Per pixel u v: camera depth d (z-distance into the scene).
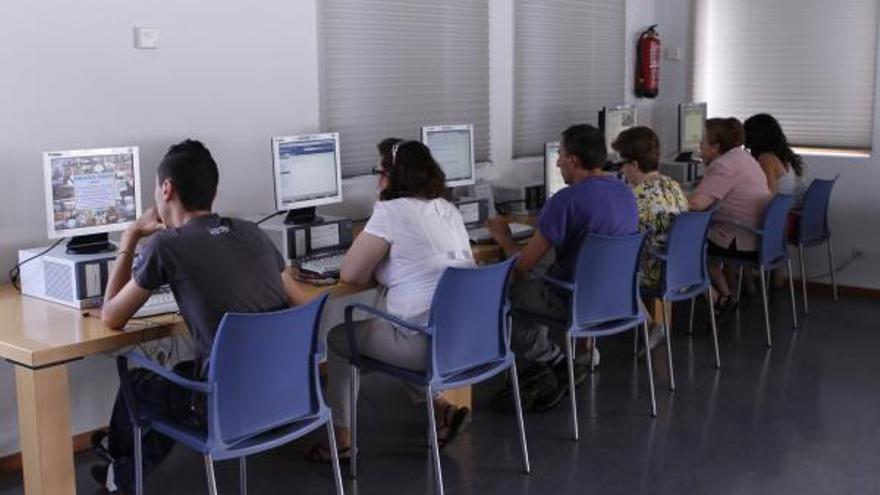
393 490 3.43
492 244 4.34
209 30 4.07
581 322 3.89
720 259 5.36
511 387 4.16
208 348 2.77
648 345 4.15
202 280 2.75
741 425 4.04
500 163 5.75
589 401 4.32
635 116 6.25
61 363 2.80
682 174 6.34
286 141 3.98
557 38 6.11
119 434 3.28
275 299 2.90
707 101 7.04
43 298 3.29
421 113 5.20
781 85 6.70
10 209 3.52
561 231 3.94
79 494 3.43
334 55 4.68
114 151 3.40
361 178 4.86
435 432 3.27
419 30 5.12
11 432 3.62
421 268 3.40
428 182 3.49
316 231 3.90
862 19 6.30
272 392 2.78
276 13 4.33
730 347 5.16
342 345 3.54
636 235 3.94
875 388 4.50
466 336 3.31
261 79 4.30
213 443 2.67
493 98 5.66
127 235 3.06
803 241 5.80
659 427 4.01
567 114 6.28
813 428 4.01
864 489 3.43
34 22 3.52
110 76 3.75
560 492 3.41
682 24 6.92
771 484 3.47
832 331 5.48
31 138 3.55
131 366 3.05
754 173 5.30
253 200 4.33
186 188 2.80
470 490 3.43
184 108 4.01
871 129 6.34
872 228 6.27
